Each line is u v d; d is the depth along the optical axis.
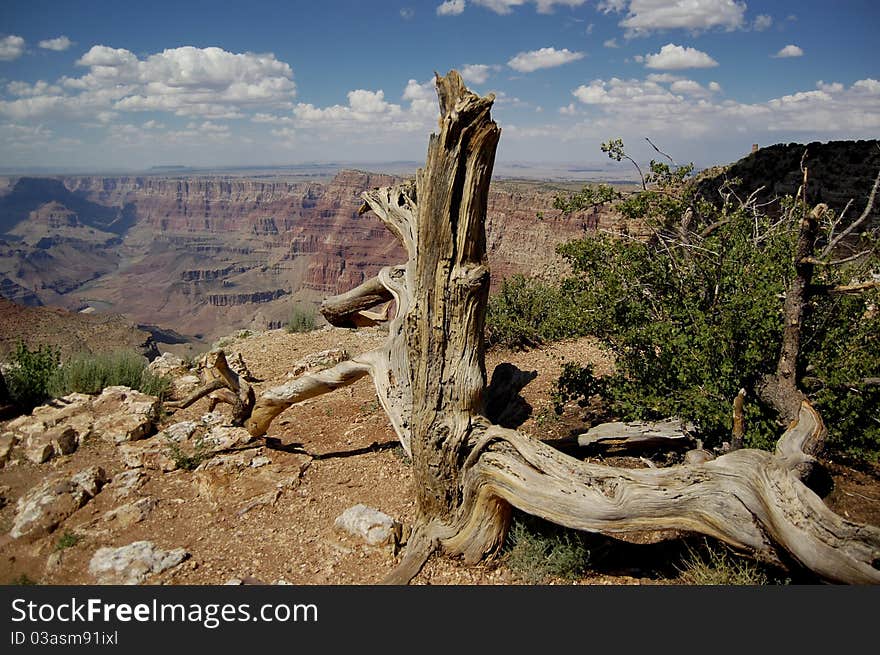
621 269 7.14
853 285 5.08
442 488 5.47
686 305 6.66
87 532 6.19
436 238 5.08
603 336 7.44
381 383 6.58
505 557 5.47
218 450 8.11
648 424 6.86
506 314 13.34
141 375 11.40
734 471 4.40
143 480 7.27
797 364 5.95
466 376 5.32
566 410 8.78
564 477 4.83
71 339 42.25
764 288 6.12
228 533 6.16
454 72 4.82
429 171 4.95
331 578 5.36
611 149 8.94
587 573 5.31
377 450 8.15
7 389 9.53
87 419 8.88
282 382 11.84
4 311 43.47
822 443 4.80
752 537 4.36
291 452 8.11
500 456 5.09
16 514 6.60
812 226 4.90
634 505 4.57
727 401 5.91
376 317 9.41
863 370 5.71
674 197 8.59
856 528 3.94
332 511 6.56
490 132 4.77
